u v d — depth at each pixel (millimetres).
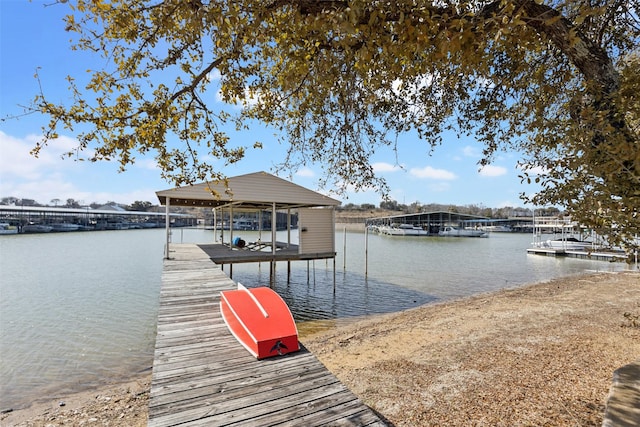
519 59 2783
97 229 82312
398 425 4109
